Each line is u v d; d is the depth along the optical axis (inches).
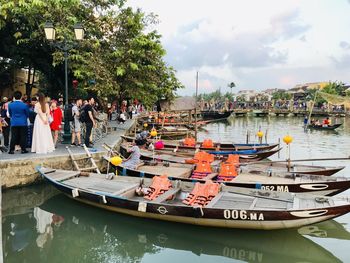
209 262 244.7
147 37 824.3
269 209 254.7
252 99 3959.2
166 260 247.9
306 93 3029.0
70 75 764.0
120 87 830.5
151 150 575.2
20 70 952.9
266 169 434.0
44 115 402.9
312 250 261.3
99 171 412.8
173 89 1225.4
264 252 259.3
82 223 310.3
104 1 761.6
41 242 273.9
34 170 374.9
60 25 607.5
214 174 390.9
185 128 1032.8
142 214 291.3
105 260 249.0
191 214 267.3
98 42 700.0
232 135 1119.0
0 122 442.9
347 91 2407.7
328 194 337.7
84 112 465.7
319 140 968.3
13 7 540.4
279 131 1248.2
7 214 323.0
